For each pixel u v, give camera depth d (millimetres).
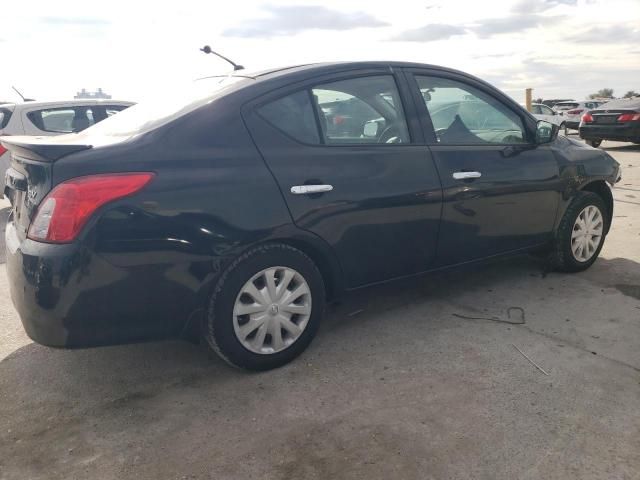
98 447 2408
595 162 4480
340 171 3064
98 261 2445
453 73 3768
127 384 2941
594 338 3346
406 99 3475
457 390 2781
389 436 2422
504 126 3977
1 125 7496
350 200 3076
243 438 2443
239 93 2922
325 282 3266
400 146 3361
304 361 3137
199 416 2623
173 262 2602
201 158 2699
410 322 3648
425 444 2359
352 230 3131
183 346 3381
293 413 2625
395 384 2859
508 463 2229
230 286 2781
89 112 8047
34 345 3434
